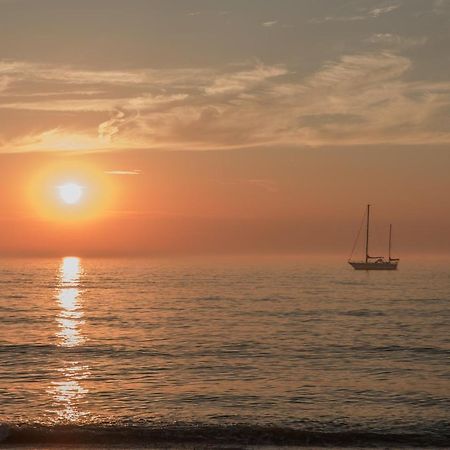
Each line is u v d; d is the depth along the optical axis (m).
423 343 104.19
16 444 41.00
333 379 70.81
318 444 42.03
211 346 100.44
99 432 43.28
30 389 64.56
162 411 55.16
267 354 91.38
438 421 51.16
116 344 103.25
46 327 132.25
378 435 44.16
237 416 53.31
